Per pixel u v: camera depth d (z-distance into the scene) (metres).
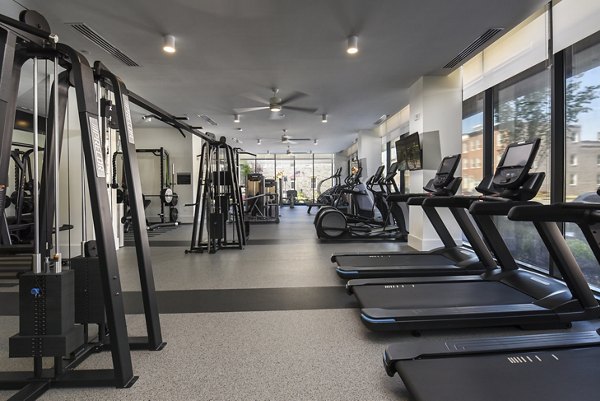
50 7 3.29
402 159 6.10
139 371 2.06
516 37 4.29
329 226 6.91
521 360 1.76
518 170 2.79
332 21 3.61
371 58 4.66
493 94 4.96
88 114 1.86
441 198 3.44
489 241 3.38
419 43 4.18
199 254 5.67
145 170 10.43
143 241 2.35
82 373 1.96
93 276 2.23
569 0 3.38
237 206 6.44
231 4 3.26
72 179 5.31
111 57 4.53
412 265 3.96
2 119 1.75
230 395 1.81
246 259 5.27
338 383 1.92
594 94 3.28
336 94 6.42
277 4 3.27
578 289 2.59
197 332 2.62
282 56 4.55
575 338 1.97
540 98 4.11
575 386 1.54
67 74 2.12
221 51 4.37
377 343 2.42
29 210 6.34
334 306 3.18
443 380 1.59
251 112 7.91
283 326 2.73
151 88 5.92
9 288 3.88
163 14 3.44
